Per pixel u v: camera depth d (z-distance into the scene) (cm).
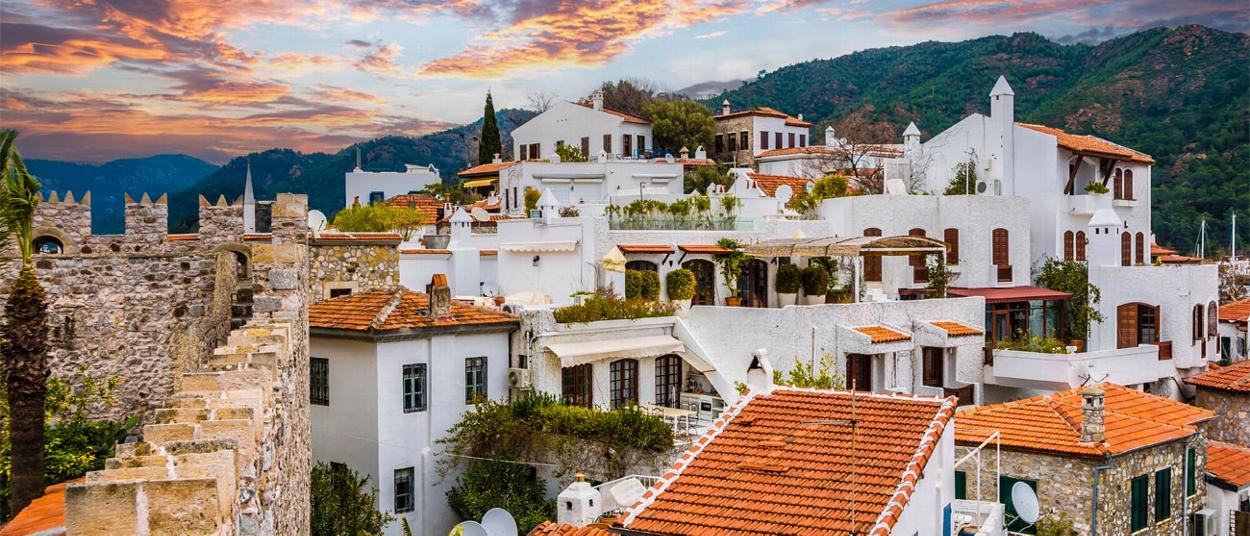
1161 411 3594
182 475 969
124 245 3503
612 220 4559
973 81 13550
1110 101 10581
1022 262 5741
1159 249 7788
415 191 10238
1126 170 6675
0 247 2356
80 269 2878
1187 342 5606
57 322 2844
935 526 2228
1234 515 3709
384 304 3703
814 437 2294
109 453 2678
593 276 4362
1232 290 8081
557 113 9988
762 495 2084
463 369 3716
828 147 9388
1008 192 6266
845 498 2027
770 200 5550
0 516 2291
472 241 5647
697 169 8681
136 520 877
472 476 3500
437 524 3597
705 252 4572
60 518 1812
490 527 2850
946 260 5512
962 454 3181
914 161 6706
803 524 1953
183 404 1309
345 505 3241
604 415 3381
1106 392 3688
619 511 2927
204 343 3053
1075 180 6322
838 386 4281
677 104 10538
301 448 2403
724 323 4353
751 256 4591
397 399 3556
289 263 2483
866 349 4331
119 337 2920
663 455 3250
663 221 4662
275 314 2344
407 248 5088
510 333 3850
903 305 4722
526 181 7769
